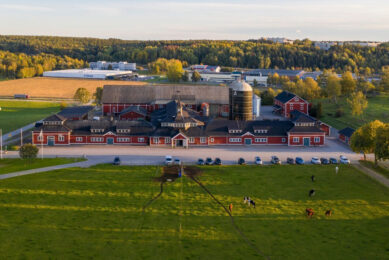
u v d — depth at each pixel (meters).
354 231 62.41
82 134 122.00
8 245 56.47
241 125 126.31
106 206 71.50
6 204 71.69
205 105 159.62
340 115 168.88
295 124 124.38
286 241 58.88
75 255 53.97
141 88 173.38
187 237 59.69
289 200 75.81
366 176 91.50
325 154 112.62
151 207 71.38
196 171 94.44
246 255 54.62
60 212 68.50
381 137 94.31
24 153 97.00
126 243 57.53
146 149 116.88
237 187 83.06
